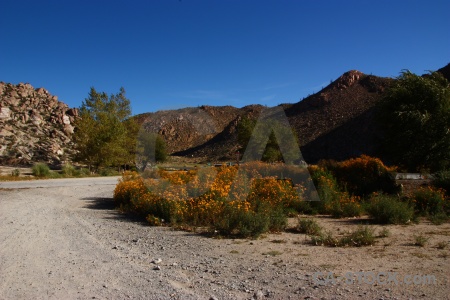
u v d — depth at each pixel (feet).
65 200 45.57
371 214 30.55
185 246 21.31
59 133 187.21
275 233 25.03
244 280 14.99
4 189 59.06
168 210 29.48
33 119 191.31
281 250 20.06
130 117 132.77
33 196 48.98
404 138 53.88
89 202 44.32
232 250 20.21
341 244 20.93
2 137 159.63
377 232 24.75
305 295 13.10
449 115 51.93
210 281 14.94
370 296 12.83
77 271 16.31
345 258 17.98
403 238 22.66
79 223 29.12
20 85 220.64
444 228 26.22
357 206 32.42
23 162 139.44
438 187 39.37
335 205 33.01
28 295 13.42
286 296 13.11
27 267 16.89
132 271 16.34
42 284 14.60
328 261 17.51
